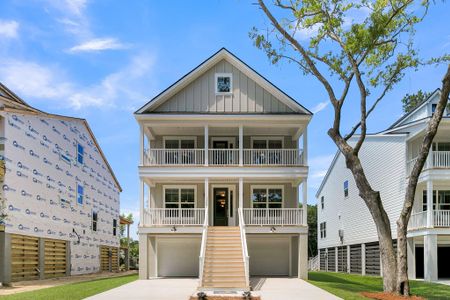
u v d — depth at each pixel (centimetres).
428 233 2358
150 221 2286
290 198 2531
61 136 2764
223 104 2395
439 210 2425
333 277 2650
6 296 1453
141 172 2289
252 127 2427
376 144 3056
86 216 3181
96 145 3419
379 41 1767
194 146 2578
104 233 3612
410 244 2558
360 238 3212
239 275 1834
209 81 2412
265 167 2303
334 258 3884
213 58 2389
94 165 3381
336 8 1725
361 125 1719
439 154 2491
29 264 2320
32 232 2342
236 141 2586
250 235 2412
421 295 1642
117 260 4022
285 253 2497
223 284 1770
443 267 2823
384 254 1644
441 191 2652
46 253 2530
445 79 1584
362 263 3153
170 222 2325
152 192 2530
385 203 2900
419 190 2638
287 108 2394
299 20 1783
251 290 1672
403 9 1697
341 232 3631
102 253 3575
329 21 1734
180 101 2391
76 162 2998
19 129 2262
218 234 2173
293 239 2459
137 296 1478
